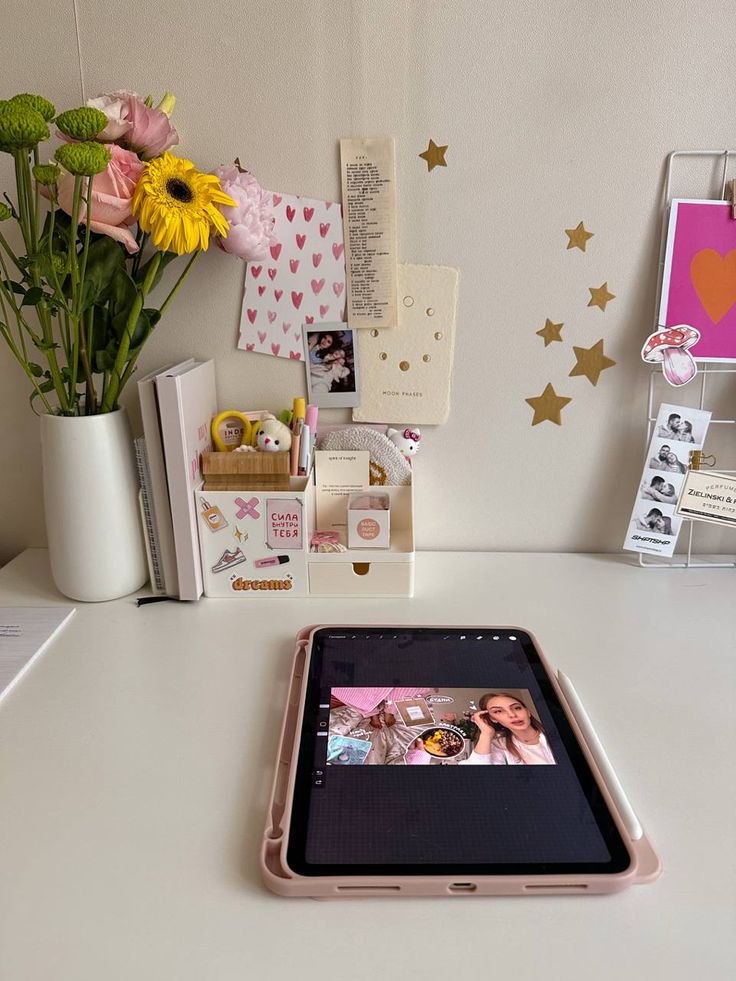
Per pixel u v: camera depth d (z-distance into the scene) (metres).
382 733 0.73
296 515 0.98
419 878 0.57
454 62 0.95
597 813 0.64
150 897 0.58
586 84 0.95
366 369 1.07
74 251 0.83
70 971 0.52
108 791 0.68
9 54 0.96
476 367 1.07
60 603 1.01
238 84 0.96
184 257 1.02
